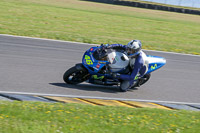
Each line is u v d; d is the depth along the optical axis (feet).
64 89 47.85
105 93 49.55
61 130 30.99
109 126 33.65
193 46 102.78
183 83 61.67
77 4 191.21
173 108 46.50
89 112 37.29
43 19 114.62
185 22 170.71
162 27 137.80
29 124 31.14
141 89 54.54
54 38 84.64
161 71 67.67
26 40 77.15
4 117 31.91
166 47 94.53
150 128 34.71
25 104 37.11
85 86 51.31
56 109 36.60
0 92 42.47
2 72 51.37
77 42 83.71
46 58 64.54
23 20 106.32
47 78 52.11
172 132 34.58
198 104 50.57
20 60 60.18
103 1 217.15
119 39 96.12
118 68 49.80
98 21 129.08
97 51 48.73
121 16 156.97
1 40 73.05
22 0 171.94
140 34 112.16
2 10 121.70
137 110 40.73
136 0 254.06
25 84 47.44
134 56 49.44
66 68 59.93
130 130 33.42
